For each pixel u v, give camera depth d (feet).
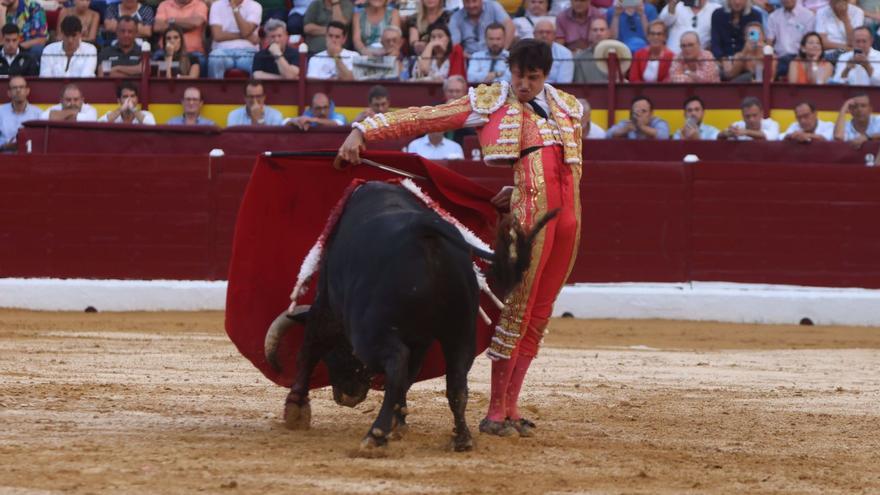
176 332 84.07
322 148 99.60
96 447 36.22
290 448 37.04
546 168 38.88
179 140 102.83
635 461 36.32
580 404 49.80
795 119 102.83
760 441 41.22
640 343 84.28
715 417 46.85
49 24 116.78
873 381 61.67
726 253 100.73
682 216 100.83
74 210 102.68
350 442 38.50
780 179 100.22
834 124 102.42
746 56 105.19
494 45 103.24
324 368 43.24
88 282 102.22
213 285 101.96
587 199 101.35
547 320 40.63
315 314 39.47
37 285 102.22
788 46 107.86
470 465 34.45
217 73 107.65
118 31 108.27
